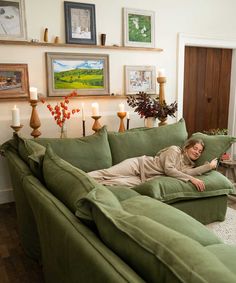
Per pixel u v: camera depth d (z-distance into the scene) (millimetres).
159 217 1526
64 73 3336
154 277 774
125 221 949
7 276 1927
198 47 4379
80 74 3422
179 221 1499
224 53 4590
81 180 1363
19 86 3150
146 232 870
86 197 1089
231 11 4266
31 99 2938
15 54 3100
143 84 3838
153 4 3734
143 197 1899
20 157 2371
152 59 3857
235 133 4742
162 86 3518
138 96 3547
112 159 2746
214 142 2725
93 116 3250
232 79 4691
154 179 2379
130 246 860
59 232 1148
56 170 1624
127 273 787
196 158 2676
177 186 2340
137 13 3645
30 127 3229
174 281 704
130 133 2871
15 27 3047
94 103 3299
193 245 791
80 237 1012
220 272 681
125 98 3730
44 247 1478
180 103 4141
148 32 3752
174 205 2346
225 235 2391
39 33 3178
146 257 800
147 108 3379
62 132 3152
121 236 905
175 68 4035
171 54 3971
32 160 1870
